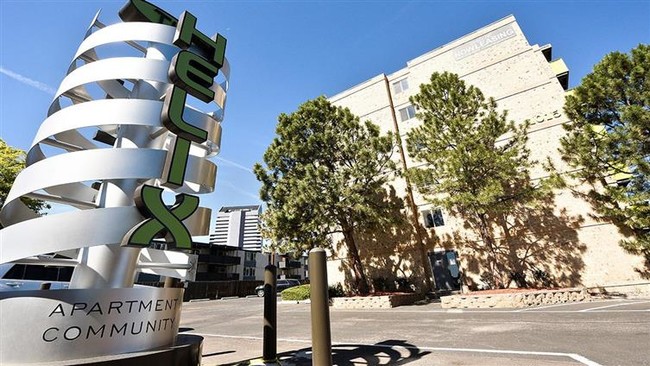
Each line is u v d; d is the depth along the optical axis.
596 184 14.12
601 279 13.21
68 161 3.56
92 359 2.92
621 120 11.15
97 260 3.75
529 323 7.66
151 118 4.10
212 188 4.65
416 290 17.09
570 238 14.20
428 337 6.87
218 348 7.02
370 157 14.41
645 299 10.99
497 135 12.57
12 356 2.84
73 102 5.28
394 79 22.42
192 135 4.27
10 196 3.77
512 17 18.69
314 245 14.87
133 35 4.66
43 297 3.04
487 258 15.73
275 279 5.93
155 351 3.36
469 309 10.98
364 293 15.51
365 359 5.32
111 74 4.23
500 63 18.27
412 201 18.72
